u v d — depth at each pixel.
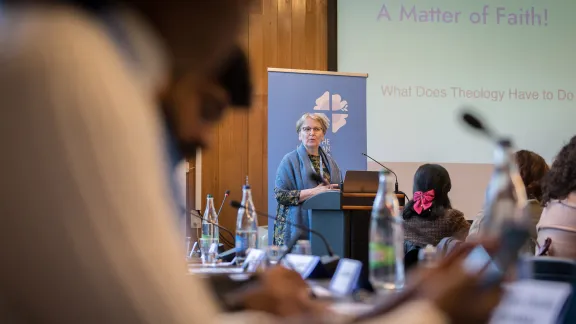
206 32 0.75
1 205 0.55
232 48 0.80
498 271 0.81
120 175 0.58
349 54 10.70
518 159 5.42
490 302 0.76
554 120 11.13
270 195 9.06
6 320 0.56
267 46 10.61
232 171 10.37
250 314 0.94
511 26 11.07
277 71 9.19
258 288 1.99
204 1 0.74
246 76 0.89
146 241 0.58
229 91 0.87
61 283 0.55
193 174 10.05
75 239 0.55
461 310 0.77
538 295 1.82
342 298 2.61
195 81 0.79
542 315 1.80
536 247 4.00
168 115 0.80
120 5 0.69
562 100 11.16
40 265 0.55
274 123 9.12
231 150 10.38
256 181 10.44
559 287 1.82
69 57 0.59
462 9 10.95
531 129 11.07
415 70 10.80
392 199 3.46
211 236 6.47
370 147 10.66
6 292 0.56
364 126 9.43
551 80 11.15
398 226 3.35
